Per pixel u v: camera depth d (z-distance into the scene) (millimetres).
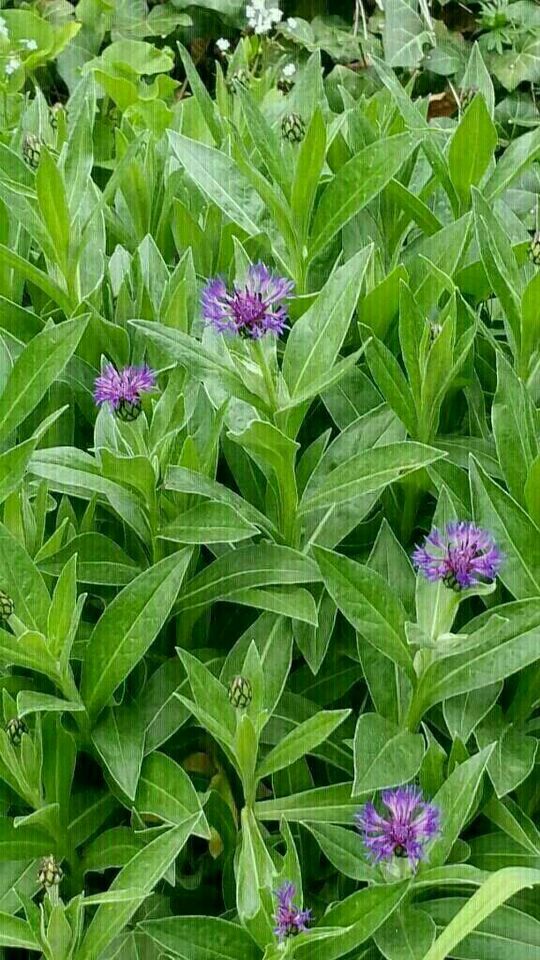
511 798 1089
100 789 1071
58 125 1346
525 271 1222
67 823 1036
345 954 1008
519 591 1033
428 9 2680
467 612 1102
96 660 1023
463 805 979
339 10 2838
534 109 2656
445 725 1077
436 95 2641
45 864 962
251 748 997
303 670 1106
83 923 1042
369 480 1039
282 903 926
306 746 1008
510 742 1043
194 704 996
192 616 1079
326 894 1073
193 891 1094
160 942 970
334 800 1022
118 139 1366
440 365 1072
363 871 998
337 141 1273
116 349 1166
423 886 992
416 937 983
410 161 1272
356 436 1118
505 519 1029
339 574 1005
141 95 2059
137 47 2371
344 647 1105
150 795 1024
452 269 1175
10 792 1045
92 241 1206
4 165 1188
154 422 1062
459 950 997
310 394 1030
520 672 1056
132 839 1031
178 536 1042
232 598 1052
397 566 1077
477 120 1185
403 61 2643
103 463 1015
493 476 1116
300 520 1097
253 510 1064
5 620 1008
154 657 1105
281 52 2645
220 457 1179
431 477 1058
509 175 1232
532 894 1042
